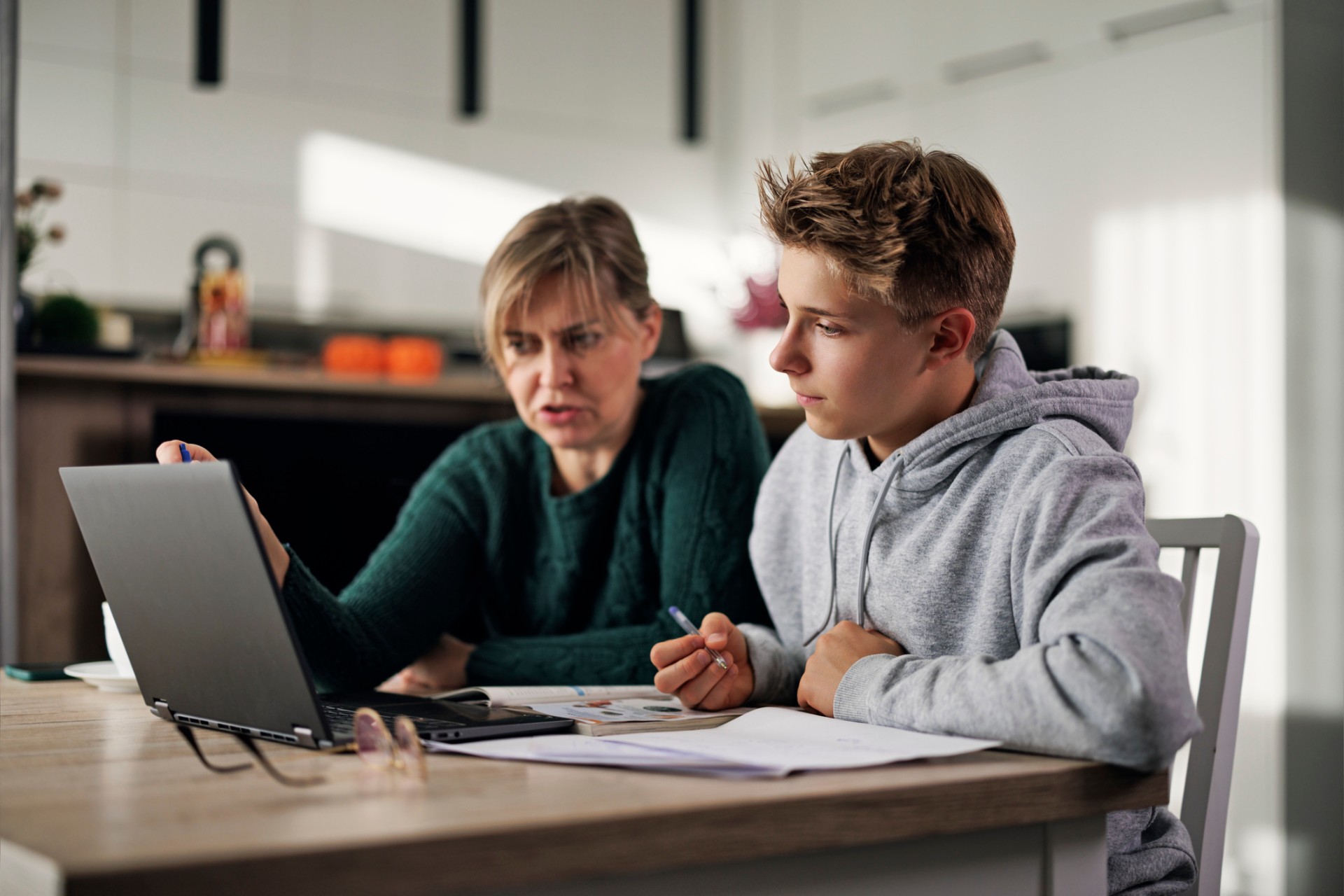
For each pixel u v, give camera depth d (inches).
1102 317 139.4
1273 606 117.3
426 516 55.6
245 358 140.4
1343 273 117.3
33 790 25.7
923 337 38.7
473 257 193.6
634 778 26.7
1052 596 34.0
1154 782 29.6
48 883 19.0
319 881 20.2
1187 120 130.0
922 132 167.0
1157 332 132.6
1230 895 117.3
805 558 47.6
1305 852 113.3
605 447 57.2
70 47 165.6
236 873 19.6
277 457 119.0
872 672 35.0
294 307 180.7
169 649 32.1
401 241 188.2
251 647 28.6
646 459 56.9
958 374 42.0
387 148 186.7
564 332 53.9
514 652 52.1
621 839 22.8
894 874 26.5
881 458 43.9
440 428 128.6
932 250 37.8
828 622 44.9
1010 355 43.1
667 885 23.9
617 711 36.6
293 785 26.1
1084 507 35.7
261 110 177.5
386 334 188.1
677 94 209.3
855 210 36.9
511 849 21.7
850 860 25.9
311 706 27.7
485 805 23.7
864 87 177.8
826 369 38.5
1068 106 144.6
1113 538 33.3
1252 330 122.3
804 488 48.6
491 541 56.6
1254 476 121.3
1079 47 143.2
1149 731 28.5
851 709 34.9
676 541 54.6
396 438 125.3
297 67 179.8
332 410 123.6
